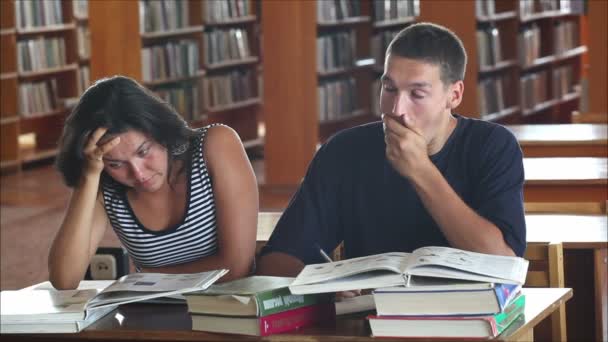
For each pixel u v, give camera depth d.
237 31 14.73
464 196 3.39
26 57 14.16
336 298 3.22
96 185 3.52
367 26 14.24
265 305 2.80
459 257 2.84
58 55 14.68
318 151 3.63
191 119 13.89
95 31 11.21
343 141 3.57
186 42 13.86
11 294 3.28
